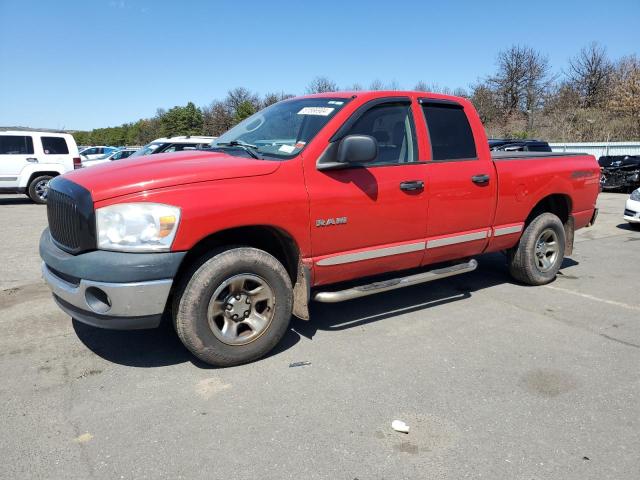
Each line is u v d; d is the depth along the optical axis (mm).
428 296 5352
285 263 4047
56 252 3457
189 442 2762
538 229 5516
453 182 4543
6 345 4012
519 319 4688
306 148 3771
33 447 2709
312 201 3713
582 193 5867
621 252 7781
